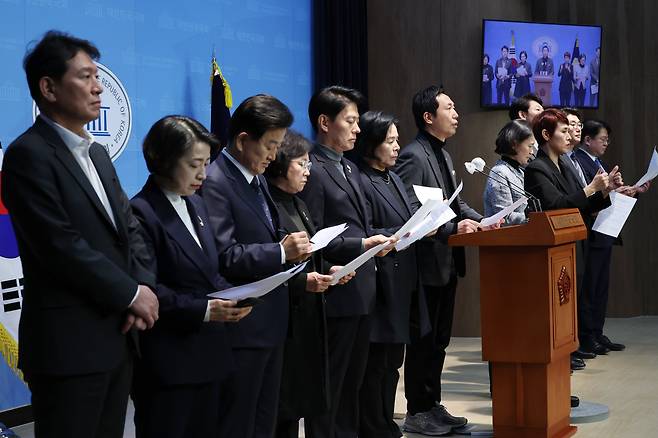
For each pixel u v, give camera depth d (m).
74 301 2.58
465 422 4.95
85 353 2.58
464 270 4.96
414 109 4.98
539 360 4.30
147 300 2.66
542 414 4.39
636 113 9.19
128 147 5.96
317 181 4.01
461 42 8.07
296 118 7.68
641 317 9.35
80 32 5.60
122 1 5.91
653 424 5.04
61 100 2.65
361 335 4.11
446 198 4.89
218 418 3.19
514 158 5.66
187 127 2.96
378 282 4.28
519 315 4.33
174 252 2.93
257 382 3.23
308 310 3.62
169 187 3.00
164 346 2.87
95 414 2.62
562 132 5.41
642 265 9.38
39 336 2.56
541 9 9.13
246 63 7.07
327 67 7.89
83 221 2.62
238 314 2.87
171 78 6.32
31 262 2.61
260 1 7.22
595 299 7.49
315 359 3.62
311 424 3.91
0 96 5.11
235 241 3.24
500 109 8.10
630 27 9.14
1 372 5.15
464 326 8.16
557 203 5.16
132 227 2.84
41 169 2.56
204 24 6.63
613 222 5.55
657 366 6.82
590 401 5.62
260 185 3.44
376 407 4.41
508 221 5.38
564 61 8.41
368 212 4.38
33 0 5.30
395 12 8.17
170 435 2.90
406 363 4.91
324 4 7.86
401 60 8.16
